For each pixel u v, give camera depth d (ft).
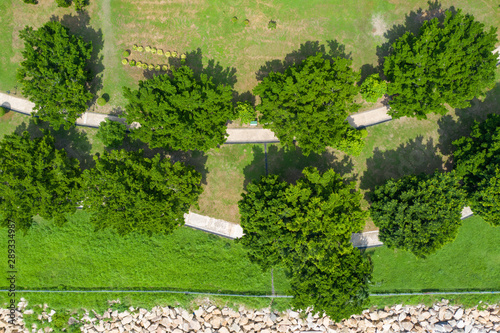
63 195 143.54
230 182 158.40
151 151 157.58
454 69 133.49
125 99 157.07
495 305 162.50
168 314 163.84
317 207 135.33
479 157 136.98
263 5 155.43
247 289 161.58
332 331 163.32
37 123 156.04
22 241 161.38
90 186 140.15
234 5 155.53
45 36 141.49
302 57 155.84
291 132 140.05
